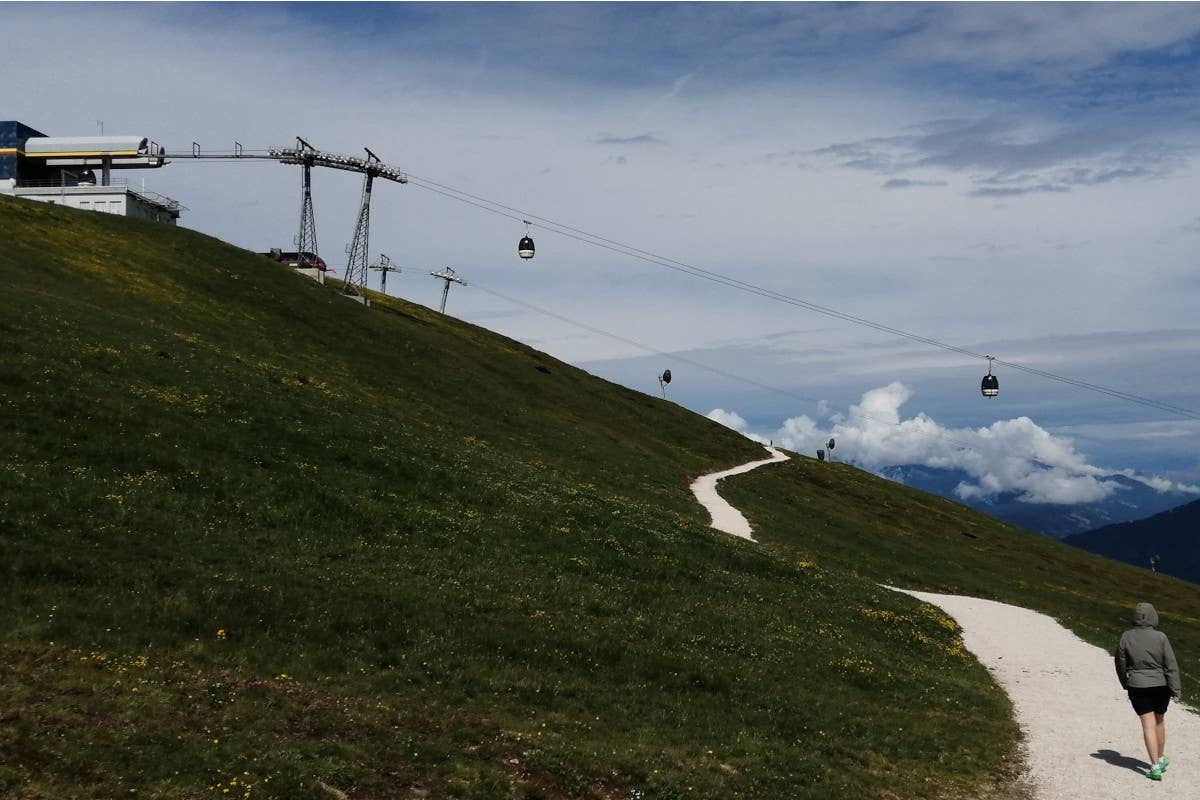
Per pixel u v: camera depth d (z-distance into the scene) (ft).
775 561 158.10
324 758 54.49
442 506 136.67
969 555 288.30
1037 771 74.79
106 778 47.50
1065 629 160.04
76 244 248.11
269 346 229.25
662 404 401.90
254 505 114.42
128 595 78.89
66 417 121.90
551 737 66.69
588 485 212.23
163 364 159.63
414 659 78.95
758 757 71.10
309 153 376.48
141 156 355.77
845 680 101.24
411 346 293.43
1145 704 72.13
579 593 112.16
